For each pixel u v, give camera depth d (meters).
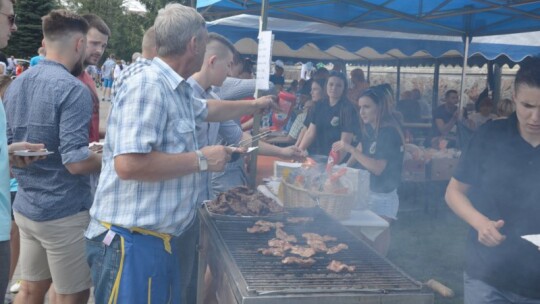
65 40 2.71
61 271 2.75
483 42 7.68
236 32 7.27
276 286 1.83
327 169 3.25
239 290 1.80
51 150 2.62
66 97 2.55
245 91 3.83
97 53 3.67
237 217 2.77
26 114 2.63
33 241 2.83
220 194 3.02
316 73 7.90
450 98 8.50
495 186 2.05
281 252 2.21
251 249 2.29
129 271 2.00
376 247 3.26
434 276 4.47
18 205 2.75
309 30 7.45
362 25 6.74
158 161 1.89
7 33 2.18
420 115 10.04
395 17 6.16
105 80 21.17
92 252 2.13
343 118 4.54
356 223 3.01
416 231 5.84
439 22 6.86
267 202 2.97
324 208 3.01
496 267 2.07
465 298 2.23
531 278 2.00
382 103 3.65
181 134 2.00
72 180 2.69
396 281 1.95
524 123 1.90
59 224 2.68
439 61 10.71
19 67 19.69
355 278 1.97
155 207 1.99
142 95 1.88
